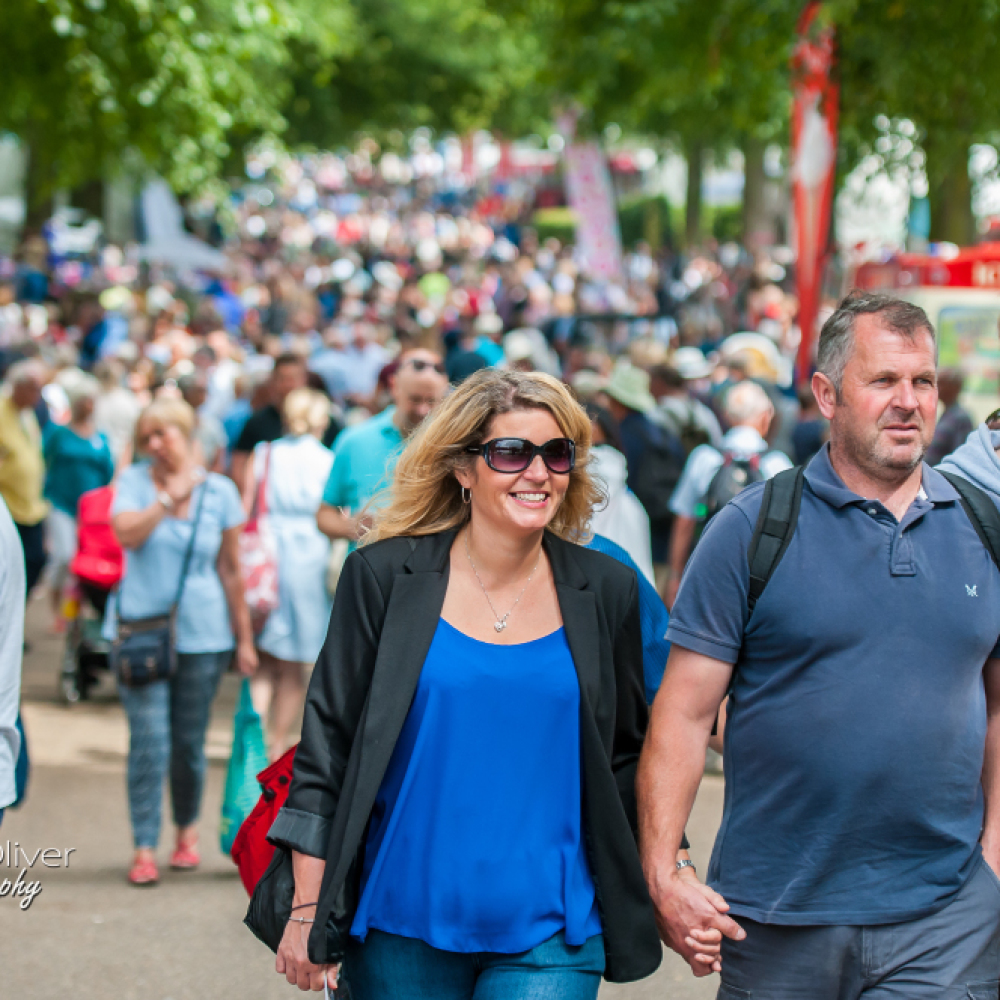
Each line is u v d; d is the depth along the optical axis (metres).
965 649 10.11
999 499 11.08
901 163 43.47
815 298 36.03
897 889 10.12
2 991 16.31
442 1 137.00
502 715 9.98
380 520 10.71
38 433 35.94
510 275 113.69
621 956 10.14
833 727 10.05
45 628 38.62
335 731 10.18
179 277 98.94
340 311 83.12
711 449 25.98
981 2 39.75
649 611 11.34
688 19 51.09
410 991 10.03
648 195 171.50
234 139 102.94
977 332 29.72
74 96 61.44
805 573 10.20
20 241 83.25
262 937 10.34
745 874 10.41
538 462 10.17
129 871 20.72
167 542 20.19
